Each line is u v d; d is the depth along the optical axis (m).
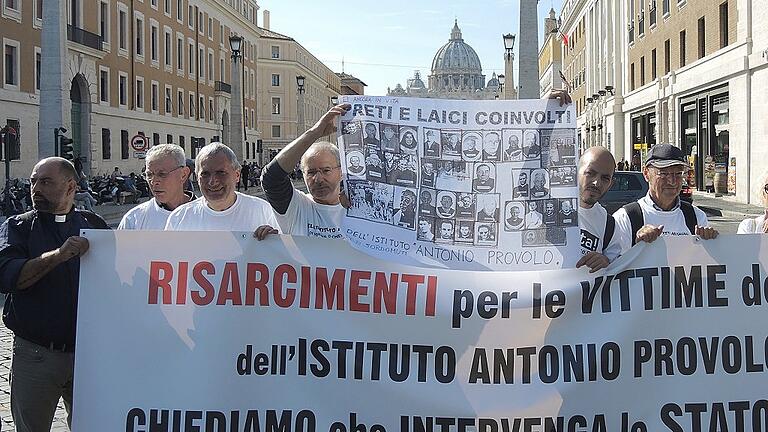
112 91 45.12
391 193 3.87
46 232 3.93
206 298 3.79
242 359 3.75
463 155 3.85
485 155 3.84
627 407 3.72
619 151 47.53
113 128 45.19
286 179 4.14
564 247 3.81
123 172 46.56
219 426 3.72
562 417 3.69
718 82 28.28
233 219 4.39
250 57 78.94
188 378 3.74
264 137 104.62
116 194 34.34
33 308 3.86
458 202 3.84
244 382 3.74
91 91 41.91
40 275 3.72
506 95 38.81
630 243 4.27
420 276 3.75
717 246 3.80
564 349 3.72
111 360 3.76
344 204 4.14
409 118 3.87
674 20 34.53
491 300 3.72
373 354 3.72
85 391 3.75
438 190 3.85
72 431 3.76
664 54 36.56
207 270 3.79
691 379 3.76
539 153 3.83
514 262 3.82
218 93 65.81
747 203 25.38
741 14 25.95
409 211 3.86
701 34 30.86
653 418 3.72
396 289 3.74
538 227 3.83
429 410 3.68
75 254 3.74
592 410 3.70
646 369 3.74
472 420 3.67
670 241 3.79
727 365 3.77
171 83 55.34
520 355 3.71
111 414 3.73
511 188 3.83
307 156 4.21
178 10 56.91
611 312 3.75
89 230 3.78
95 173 42.28
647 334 3.75
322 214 4.29
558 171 3.82
